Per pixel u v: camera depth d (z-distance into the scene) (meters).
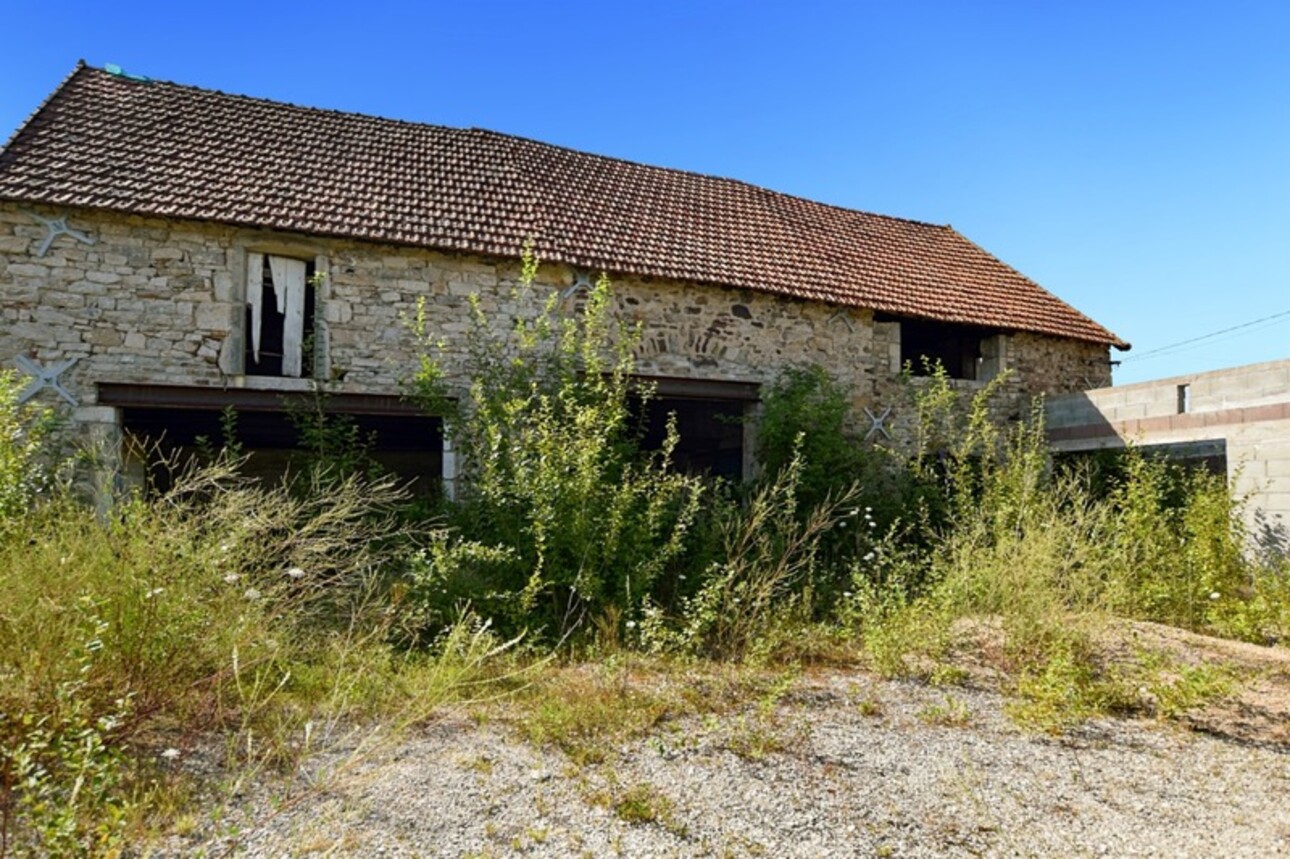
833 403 9.32
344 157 9.52
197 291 7.62
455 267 8.53
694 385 9.46
